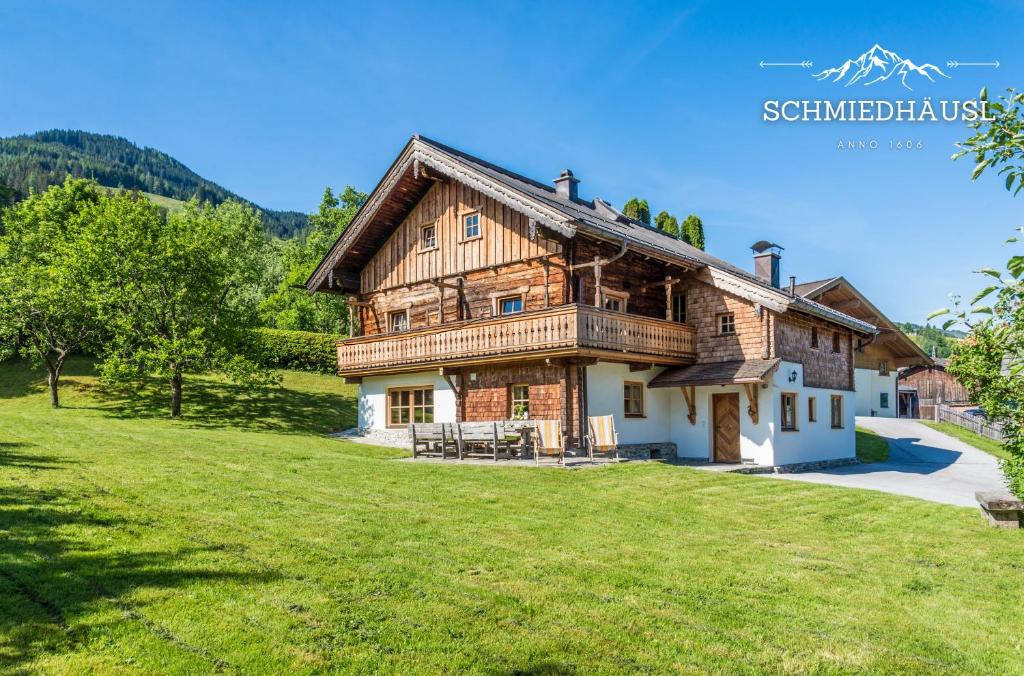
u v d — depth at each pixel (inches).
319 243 2038.6
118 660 193.8
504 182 764.0
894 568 325.1
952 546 371.2
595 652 214.1
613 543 344.8
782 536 386.3
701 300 842.8
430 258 903.1
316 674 192.7
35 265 1064.8
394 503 410.3
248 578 257.1
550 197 900.0
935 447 1087.0
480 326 767.7
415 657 204.7
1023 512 414.0
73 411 1007.0
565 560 307.3
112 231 1000.9
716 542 361.1
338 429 1018.7
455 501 429.1
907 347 1526.8
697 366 828.6
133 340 1027.3
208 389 1208.8
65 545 279.6
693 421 821.9
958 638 240.7
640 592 269.3
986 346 247.1
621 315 738.2
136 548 282.5
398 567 281.3
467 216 869.2
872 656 221.0
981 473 780.6
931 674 210.7
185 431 737.0
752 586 286.2
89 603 227.3
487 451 726.5
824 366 890.7
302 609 232.8
